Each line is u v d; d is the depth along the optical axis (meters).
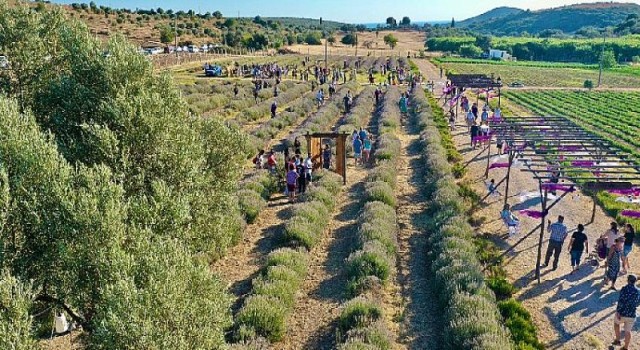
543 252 19.00
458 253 17.14
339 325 14.23
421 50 163.62
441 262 16.97
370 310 14.37
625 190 18.89
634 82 90.81
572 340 13.49
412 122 45.81
